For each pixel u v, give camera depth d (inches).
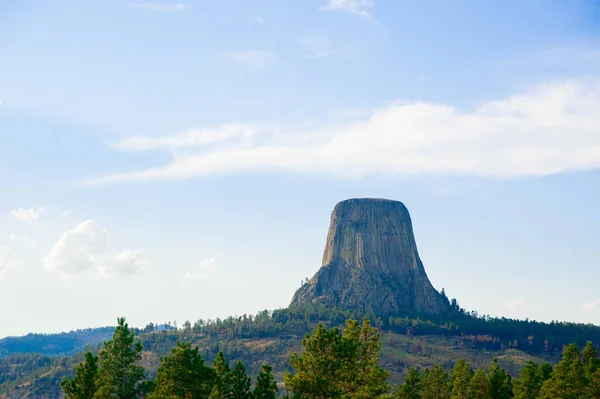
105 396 3356.3
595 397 4576.8
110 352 3641.7
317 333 3479.3
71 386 3508.9
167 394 3257.9
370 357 3767.2
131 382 3604.8
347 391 3469.5
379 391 3437.5
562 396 4608.8
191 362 3346.5
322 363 3371.1
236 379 3452.3
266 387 3442.4
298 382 3351.4
